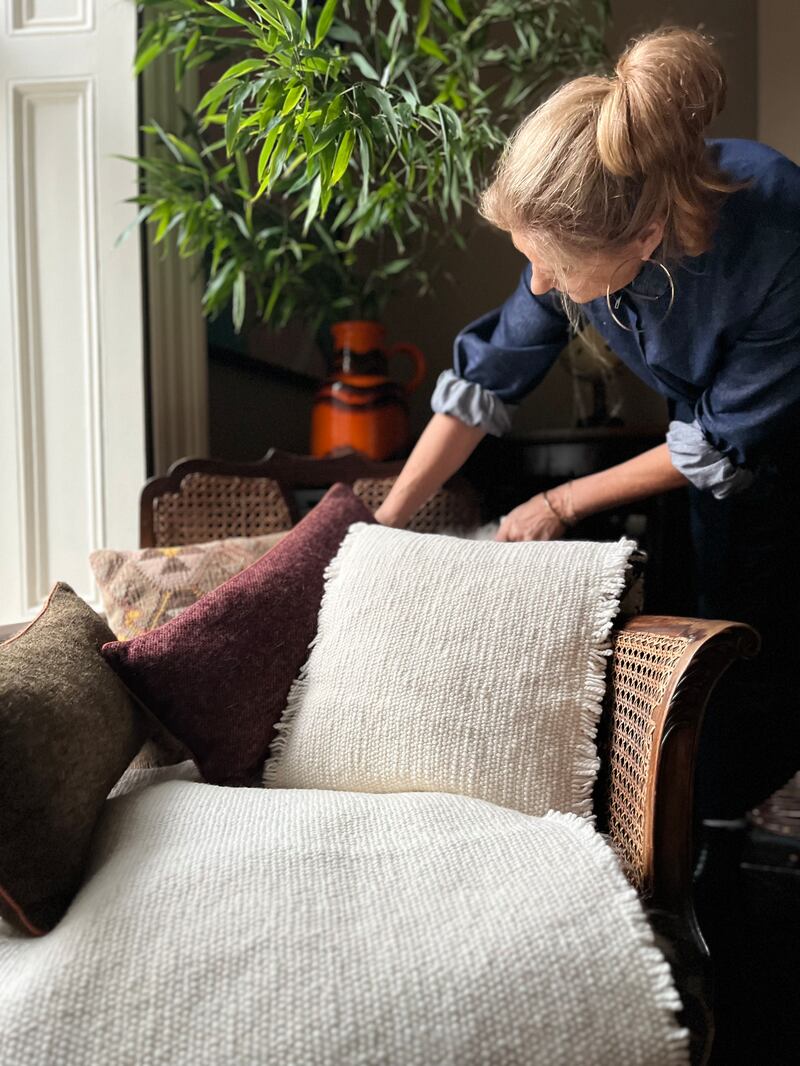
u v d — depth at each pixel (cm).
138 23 167
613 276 103
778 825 175
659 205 92
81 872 87
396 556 116
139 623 131
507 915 73
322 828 83
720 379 121
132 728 105
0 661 89
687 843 83
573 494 143
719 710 176
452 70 172
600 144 90
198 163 167
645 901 82
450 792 99
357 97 131
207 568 138
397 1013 65
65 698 90
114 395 169
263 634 112
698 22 213
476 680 101
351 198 167
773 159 112
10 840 79
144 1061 64
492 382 148
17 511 170
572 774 98
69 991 68
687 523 178
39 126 169
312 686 109
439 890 75
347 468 169
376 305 201
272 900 74
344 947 70
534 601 105
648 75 90
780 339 115
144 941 71
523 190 94
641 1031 67
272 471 166
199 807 90
